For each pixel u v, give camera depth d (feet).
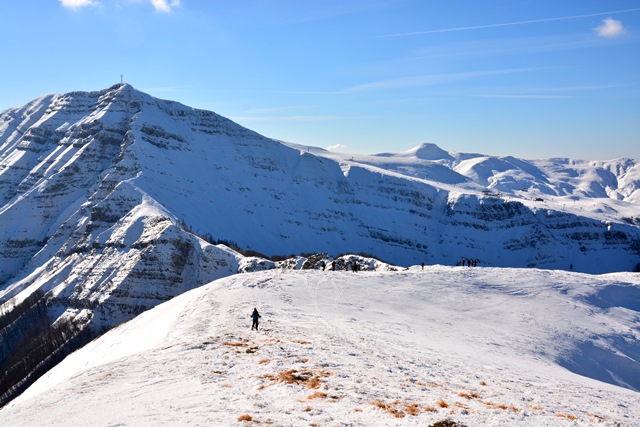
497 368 116.16
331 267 324.19
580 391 102.27
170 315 202.18
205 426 54.19
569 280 262.67
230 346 105.40
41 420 58.70
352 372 87.04
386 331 146.30
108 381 76.79
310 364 90.48
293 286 209.46
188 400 65.36
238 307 166.81
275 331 129.39
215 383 74.59
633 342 195.83
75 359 266.36
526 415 67.51
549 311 213.05
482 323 185.78
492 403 74.33
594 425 65.98
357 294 203.00
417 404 67.77
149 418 57.31
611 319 220.43
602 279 273.33
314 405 64.28
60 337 615.98
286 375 79.92
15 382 571.28
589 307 230.07
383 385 79.05
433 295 214.69
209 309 168.35
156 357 94.68
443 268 294.87
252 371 83.05
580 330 194.80
